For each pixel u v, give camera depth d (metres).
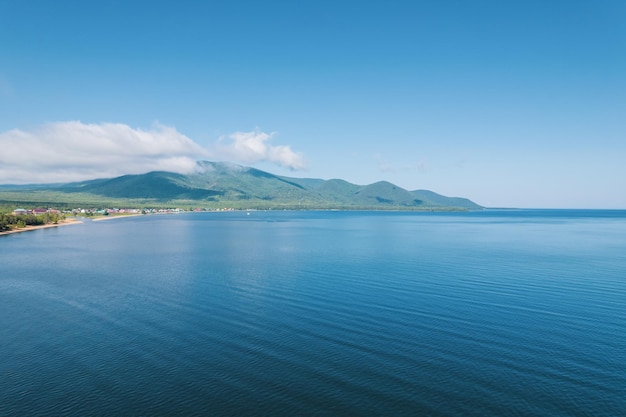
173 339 55.53
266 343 53.97
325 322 62.16
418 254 136.88
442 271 102.94
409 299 74.75
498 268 107.38
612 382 43.06
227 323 61.88
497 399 40.16
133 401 40.25
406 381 43.72
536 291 80.69
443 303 72.00
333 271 103.56
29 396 41.12
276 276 97.00
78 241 184.00
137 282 90.56
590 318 63.06
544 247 158.62
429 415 37.81
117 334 57.44
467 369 46.22
